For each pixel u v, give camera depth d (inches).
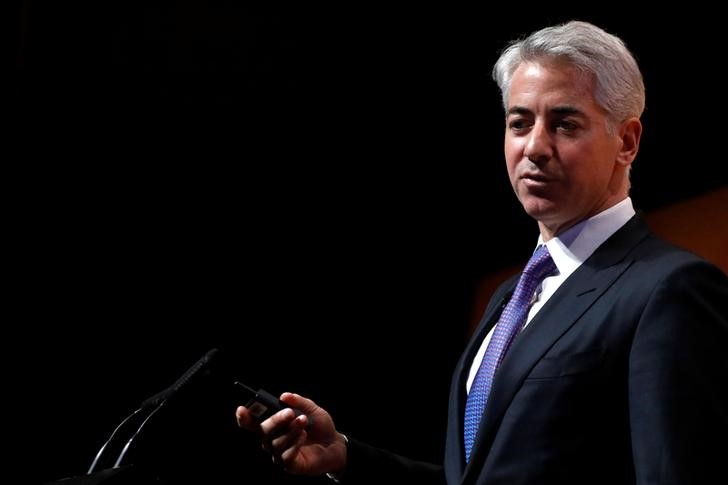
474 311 655.8
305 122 621.0
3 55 572.4
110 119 600.7
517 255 619.8
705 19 432.1
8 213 595.8
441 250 656.4
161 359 621.3
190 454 543.2
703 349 167.8
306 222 645.3
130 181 613.0
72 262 612.1
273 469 558.3
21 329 601.9
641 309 177.8
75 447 599.8
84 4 588.7
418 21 575.5
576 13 484.1
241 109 612.7
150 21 601.6
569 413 176.2
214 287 633.6
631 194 501.0
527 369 183.9
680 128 458.9
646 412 164.7
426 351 659.4
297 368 641.0
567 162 195.8
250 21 608.4
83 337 612.4
